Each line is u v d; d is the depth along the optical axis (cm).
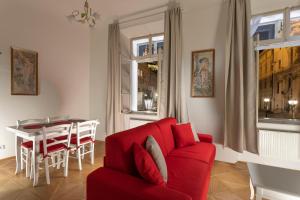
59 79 429
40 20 386
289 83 312
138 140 183
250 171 199
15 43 347
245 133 310
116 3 363
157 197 124
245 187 241
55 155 295
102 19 435
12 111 347
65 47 440
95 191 146
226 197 218
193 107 363
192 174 182
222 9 333
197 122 360
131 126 441
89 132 321
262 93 323
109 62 455
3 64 332
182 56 358
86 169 292
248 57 299
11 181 249
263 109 323
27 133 234
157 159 166
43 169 287
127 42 461
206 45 349
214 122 345
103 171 158
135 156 151
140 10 390
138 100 463
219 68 338
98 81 493
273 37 317
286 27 293
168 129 269
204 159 222
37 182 240
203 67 352
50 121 322
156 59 420
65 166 264
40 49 388
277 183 174
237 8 304
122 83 456
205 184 170
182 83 355
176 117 359
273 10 304
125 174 153
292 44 298
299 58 307
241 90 300
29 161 266
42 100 395
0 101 331
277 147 291
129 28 435
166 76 370
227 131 326
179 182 166
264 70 323
